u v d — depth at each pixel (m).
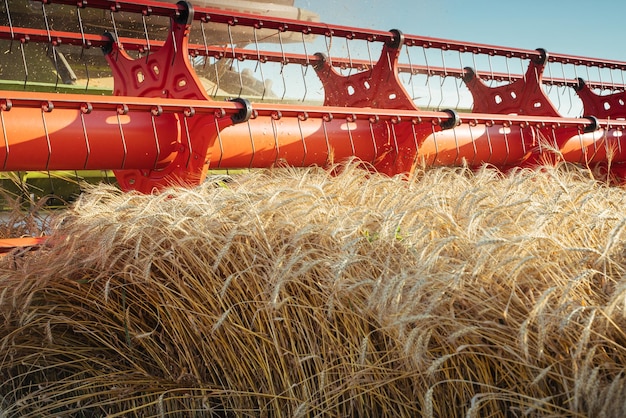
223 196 3.50
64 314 3.57
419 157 6.46
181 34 5.52
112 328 3.45
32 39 6.03
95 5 5.32
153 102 4.73
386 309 2.52
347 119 5.73
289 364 2.94
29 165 4.69
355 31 6.61
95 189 4.04
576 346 2.22
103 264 3.26
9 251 3.82
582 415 2.10
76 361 3.38
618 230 2.51
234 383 3.06
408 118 6.02
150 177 5.55
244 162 5.67
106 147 4.94
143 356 3.42
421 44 7.11
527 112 8.15
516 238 2.55
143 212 3.38
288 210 3.33
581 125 7.07
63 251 3.61
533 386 2.34
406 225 3.16
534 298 2.50
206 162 5.23
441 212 3.05
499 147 7.11
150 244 3.34
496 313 2.52
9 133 4.49
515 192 3.53
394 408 2.68
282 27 6.26
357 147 6.24
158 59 5.70
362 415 2.73
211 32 10.83
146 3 5.41
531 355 2.34
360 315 2.76
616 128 7.45
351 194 3.74
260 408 2.92
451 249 2.90
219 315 3.09
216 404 3.14
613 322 2.22
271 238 3.21
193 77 5.39
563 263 2.70
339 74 7.51
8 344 3.42
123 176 5.76
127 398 3.13
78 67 9.91
